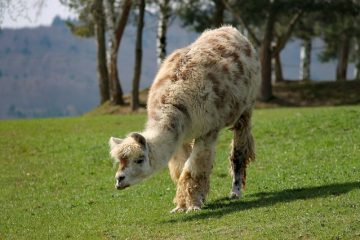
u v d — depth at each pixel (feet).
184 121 85.61
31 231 90.38
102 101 328.70
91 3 285.43
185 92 86.07
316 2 297.94
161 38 313.53
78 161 141.90
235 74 92.22
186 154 92.53
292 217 77.36
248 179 109.29
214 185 108.88
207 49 91.56
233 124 95.61
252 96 97.60
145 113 290.76
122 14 299.79
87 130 185.98
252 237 71.61
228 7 311.88
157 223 84.12
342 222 72.43
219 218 81.51
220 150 139.64
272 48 351.67
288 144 136.67
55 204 107.96
